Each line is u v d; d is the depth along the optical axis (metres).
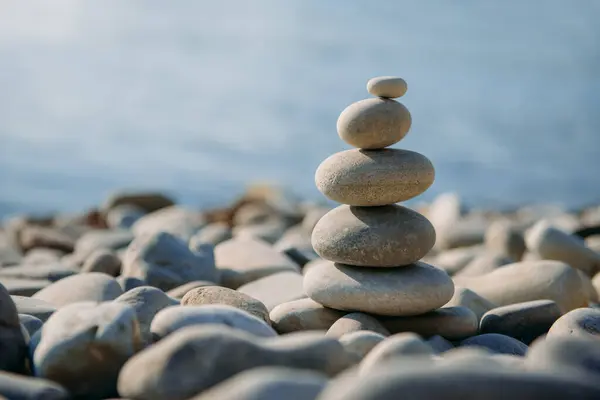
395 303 4.16
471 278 5.50
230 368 2.93
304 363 3.01
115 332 3.27
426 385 2.27
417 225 4.27
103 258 6.10
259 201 11.92
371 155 4.31
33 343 3.46
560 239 6.50
